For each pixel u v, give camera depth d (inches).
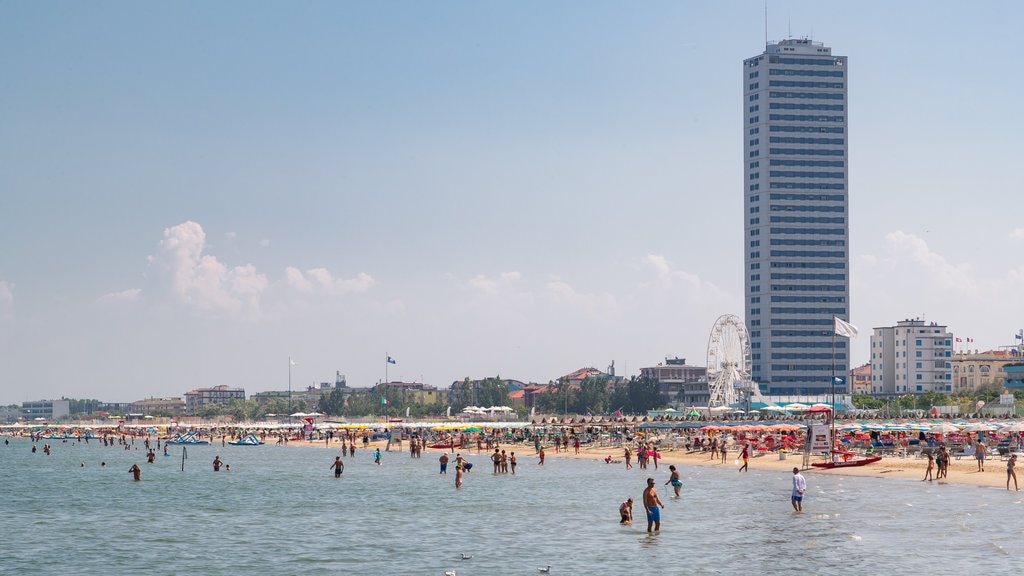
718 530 2549.2
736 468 4788.4
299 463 6156.5
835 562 2064.5
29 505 3582.7
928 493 3319.4
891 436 5388.8
